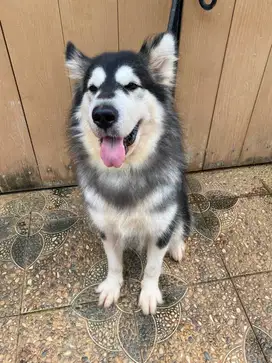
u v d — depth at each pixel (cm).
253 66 196
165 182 134
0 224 206
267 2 170
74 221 207
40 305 161
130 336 148
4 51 170
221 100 210
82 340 147
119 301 162
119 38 176
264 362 139
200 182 240
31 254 186
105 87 117
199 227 203
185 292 166
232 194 228
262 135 236
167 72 132
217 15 171
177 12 143
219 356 141
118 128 112
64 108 198
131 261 183
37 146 214
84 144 133
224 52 187
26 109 195
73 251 188
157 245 148
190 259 183
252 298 164
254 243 193
